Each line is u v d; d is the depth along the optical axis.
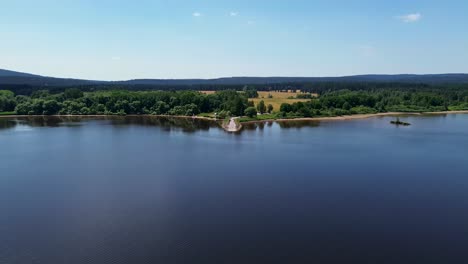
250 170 84.88
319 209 60.56
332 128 162.75
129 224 54.66
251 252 46.31
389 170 85.44
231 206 61.72
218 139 130.12
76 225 54.38
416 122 185.88
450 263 44.34
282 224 54.59
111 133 142.62
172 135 138.88
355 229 53.16
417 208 61.38
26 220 56.28
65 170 84.38
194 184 73.81
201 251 46.59
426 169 86.44
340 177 79.25
